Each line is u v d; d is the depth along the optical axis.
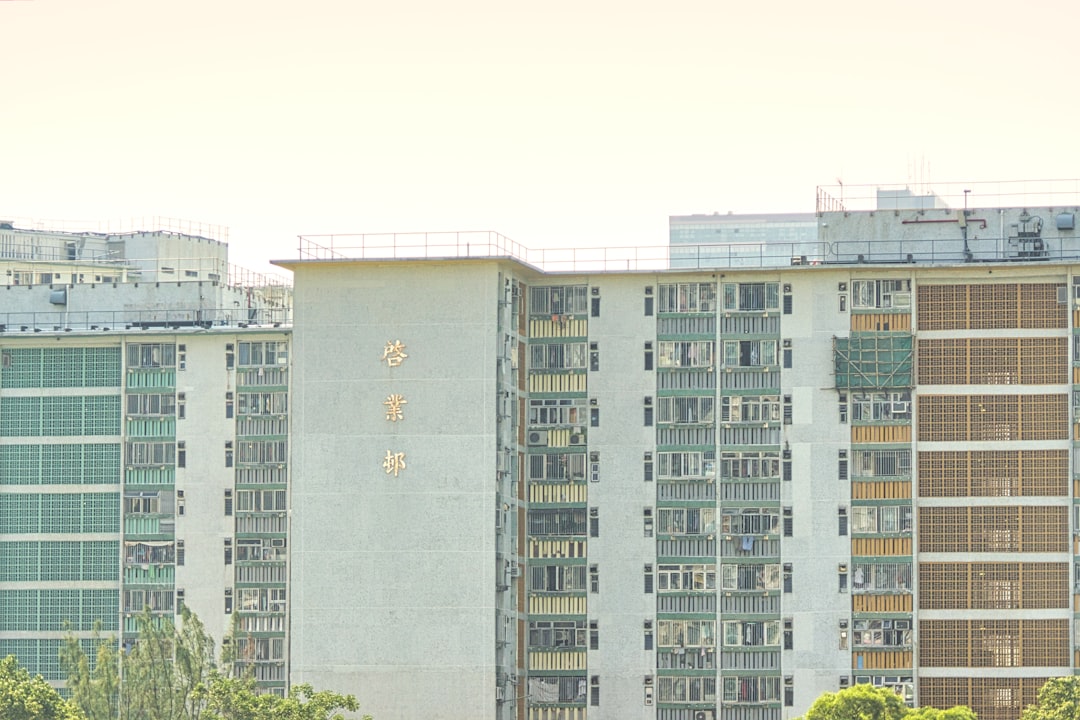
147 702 195.62
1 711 191.38
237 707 192.62
